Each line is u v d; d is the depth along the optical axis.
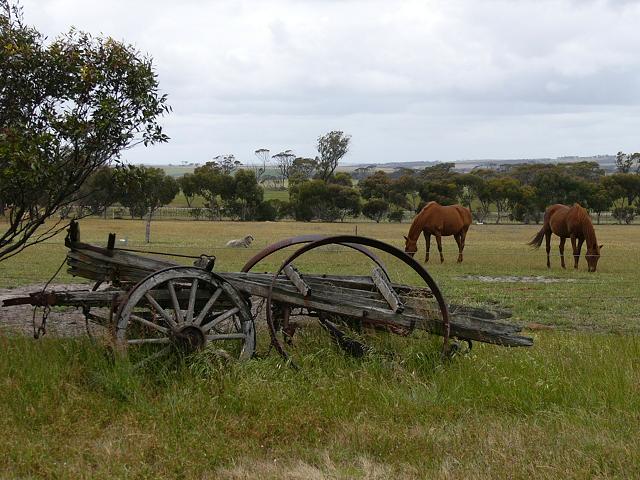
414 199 102.69
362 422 6.48
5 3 9.28
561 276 22.12
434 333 8.24
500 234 57.72
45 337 9.03
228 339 7.64
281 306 8.30
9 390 6.62
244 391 6.75
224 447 5.84
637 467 5.51
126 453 5.61
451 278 20.92
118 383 6.73
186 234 50.44
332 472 5.44
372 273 8.55
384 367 7.70
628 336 10.91
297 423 6.35
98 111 8.89
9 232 9.07
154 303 7.28
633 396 7.16
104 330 7.86
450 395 7.15
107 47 9.25
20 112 9.24
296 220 89.06
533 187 89.19
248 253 30.19
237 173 88.44
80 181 9.30
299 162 126.25
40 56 8.99
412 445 5.97
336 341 8.26
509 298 16.30
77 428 6.09
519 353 8.60
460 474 5.38
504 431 6.26
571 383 7.46
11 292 15.55
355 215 89.38
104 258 7.91
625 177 89.25
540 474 5.35
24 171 8.20
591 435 6.17
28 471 5.30
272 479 5.29
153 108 9.48
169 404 6.54
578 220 24.28
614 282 20.33
